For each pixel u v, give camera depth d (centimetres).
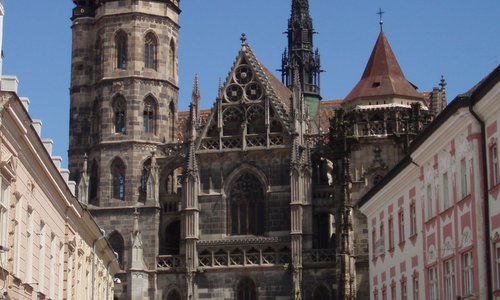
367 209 7656
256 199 10506
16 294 4366
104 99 11081
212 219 10481
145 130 11006
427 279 5728
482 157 4675
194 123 10694
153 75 11125
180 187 10869
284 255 10181
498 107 4438
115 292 10394
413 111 9769
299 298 9938
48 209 5194
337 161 9931
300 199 10156
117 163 10906
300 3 15562
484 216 4641
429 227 5684
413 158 5906
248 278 10212
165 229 10706
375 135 9712
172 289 10331
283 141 10481
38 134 4556
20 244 4438
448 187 5266
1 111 3850
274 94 10775
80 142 11238
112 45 11175
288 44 15475
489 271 4575
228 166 10588
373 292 7506
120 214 10656
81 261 6675
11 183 4203
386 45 10588
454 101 4759
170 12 11388
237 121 10712
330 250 10019
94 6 11519
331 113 13412
